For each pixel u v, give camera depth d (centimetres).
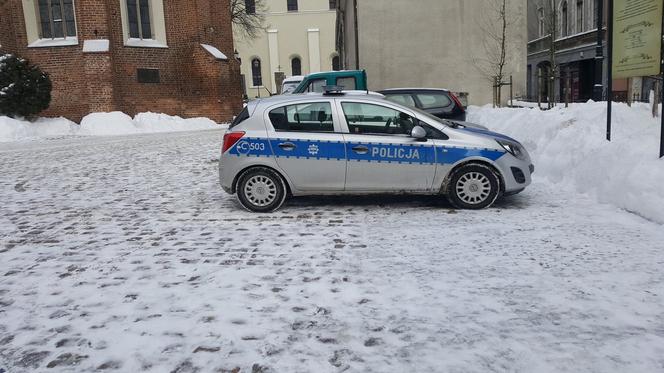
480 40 2091
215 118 2917
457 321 380
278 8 6450
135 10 2750
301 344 353
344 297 429
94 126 2444
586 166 805
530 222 643
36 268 520
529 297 418
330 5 6450
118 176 1105
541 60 4028
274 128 733
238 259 533
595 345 341
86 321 396
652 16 680
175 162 1298
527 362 323
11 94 2194
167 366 329
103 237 632
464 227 629
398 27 2097
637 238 559
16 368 330
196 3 2852
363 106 728
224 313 404
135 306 421
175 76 2877
